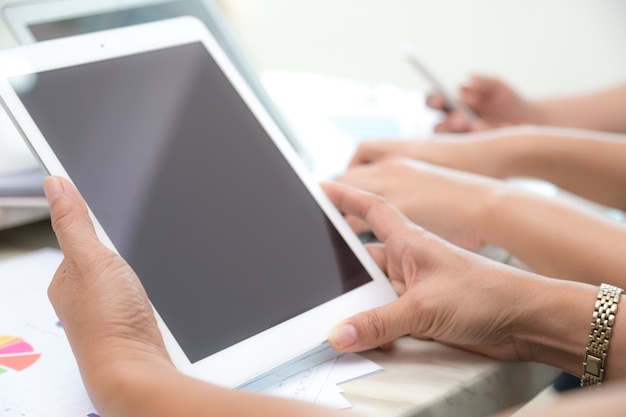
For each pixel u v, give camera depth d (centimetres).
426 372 53
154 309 51
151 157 58
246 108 66
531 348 55
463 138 91
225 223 58
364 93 120
